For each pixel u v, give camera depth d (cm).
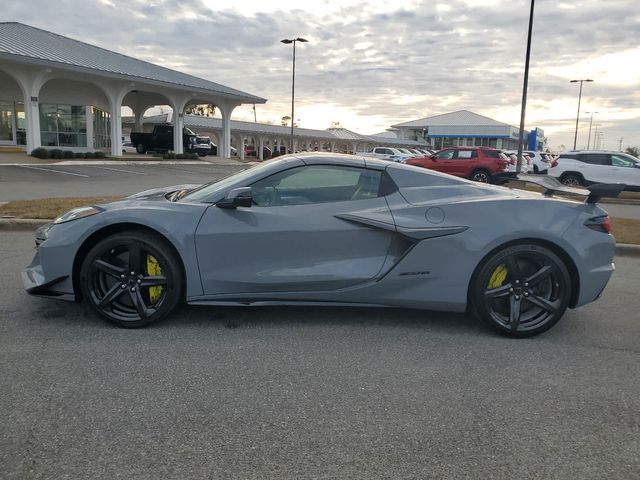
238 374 340
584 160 1920
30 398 300
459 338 418
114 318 408
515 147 7744
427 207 418
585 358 386
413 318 459
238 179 429
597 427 291
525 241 414
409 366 362
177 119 3259
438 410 304
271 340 399
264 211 412
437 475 245
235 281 407
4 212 879
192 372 341
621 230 919
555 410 308
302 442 268
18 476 234
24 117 2797
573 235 414
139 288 406
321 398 313
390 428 283
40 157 2428
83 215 411
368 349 388
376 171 433
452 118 7812
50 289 412
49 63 2311
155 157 3116
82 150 2911
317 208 416
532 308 425
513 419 297
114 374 334
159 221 399
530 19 1958
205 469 244
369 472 246
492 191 445
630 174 1866
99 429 272
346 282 411
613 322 470
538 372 359
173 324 424
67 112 2833
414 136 8375
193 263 403
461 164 2167
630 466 257
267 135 5372
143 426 277
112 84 2778
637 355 395
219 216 405
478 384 338
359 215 411
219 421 284
